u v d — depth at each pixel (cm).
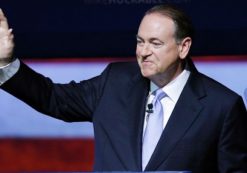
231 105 913
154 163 880
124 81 947
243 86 1293
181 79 922
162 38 877
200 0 1302
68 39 1323
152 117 905
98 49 1321
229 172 908
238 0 1297
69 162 1321
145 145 894
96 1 1320
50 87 966
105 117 923
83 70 1322
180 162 885
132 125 903
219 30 1298
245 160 916
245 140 922
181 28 888
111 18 1317
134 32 1312
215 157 911
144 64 885
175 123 898
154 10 893
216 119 906
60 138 1319
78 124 1315
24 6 1330
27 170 1322
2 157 1323
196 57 1305
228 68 1297
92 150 1318
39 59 1328
